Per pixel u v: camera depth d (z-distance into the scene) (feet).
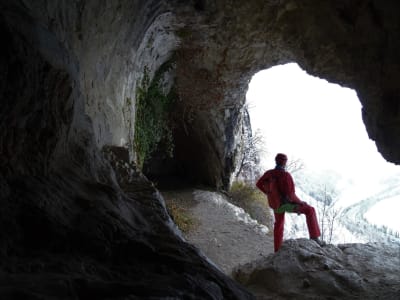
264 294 12.92
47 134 6.95
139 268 6.54
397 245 17.47
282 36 21.12
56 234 6.12
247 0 18.85
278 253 15.38
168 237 8.24
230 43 23.35
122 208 8.50
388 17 14.51
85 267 5.90
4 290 4.33
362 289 12.40
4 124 5.75
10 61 5.47
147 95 24.50
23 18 6.08
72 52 8.59
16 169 6.36
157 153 36.58
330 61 20.13
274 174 19.16
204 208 28.37
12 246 5.54
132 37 15.98
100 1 10.53
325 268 13.98
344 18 17.04
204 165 35.14
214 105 30.19
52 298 4.60
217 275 7.44
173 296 5.48
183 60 26.08
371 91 18.16
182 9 19.19
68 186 7.50
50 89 6.65
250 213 32.22
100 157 9.96
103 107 12.60
